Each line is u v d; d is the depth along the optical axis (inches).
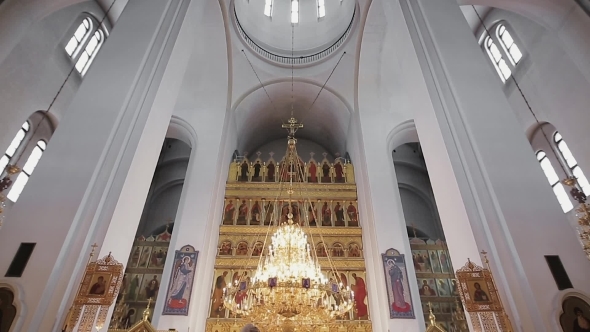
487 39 454.3
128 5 263.7
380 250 373.4
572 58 244.1
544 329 149.2
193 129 467.8
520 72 396.8
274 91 561.0
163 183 631.8
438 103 222.1
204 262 383.2
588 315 150.7
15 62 338.0
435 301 442.9
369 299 393.4
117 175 195.5
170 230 600.1
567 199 364.2
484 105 211.5
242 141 595.8
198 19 299.4
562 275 160.6
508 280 165.0
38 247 162.4
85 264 169.9
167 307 345.4
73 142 194.2
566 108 335.0
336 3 551.5
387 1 307.0
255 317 265.7
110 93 214.4
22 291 151.6
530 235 170.6
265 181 504.4
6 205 352.8
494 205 181.8
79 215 174.9
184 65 273.6
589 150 310.5
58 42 387.5
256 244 438.3
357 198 479.5
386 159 437.4
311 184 493.7
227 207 471.8
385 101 484.1
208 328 372.5
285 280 249.9
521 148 196.1
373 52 470.6
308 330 288.7
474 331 163.9
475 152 197.0
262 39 544.7
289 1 601.3
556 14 254.5
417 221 615.8
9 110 336.8
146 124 216.2
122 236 193.9
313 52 549.6
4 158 360.2
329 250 439.2
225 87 494.3
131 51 235.1
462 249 190.1
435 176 220.4
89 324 158.2
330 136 633.6
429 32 247.4
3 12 201.9
